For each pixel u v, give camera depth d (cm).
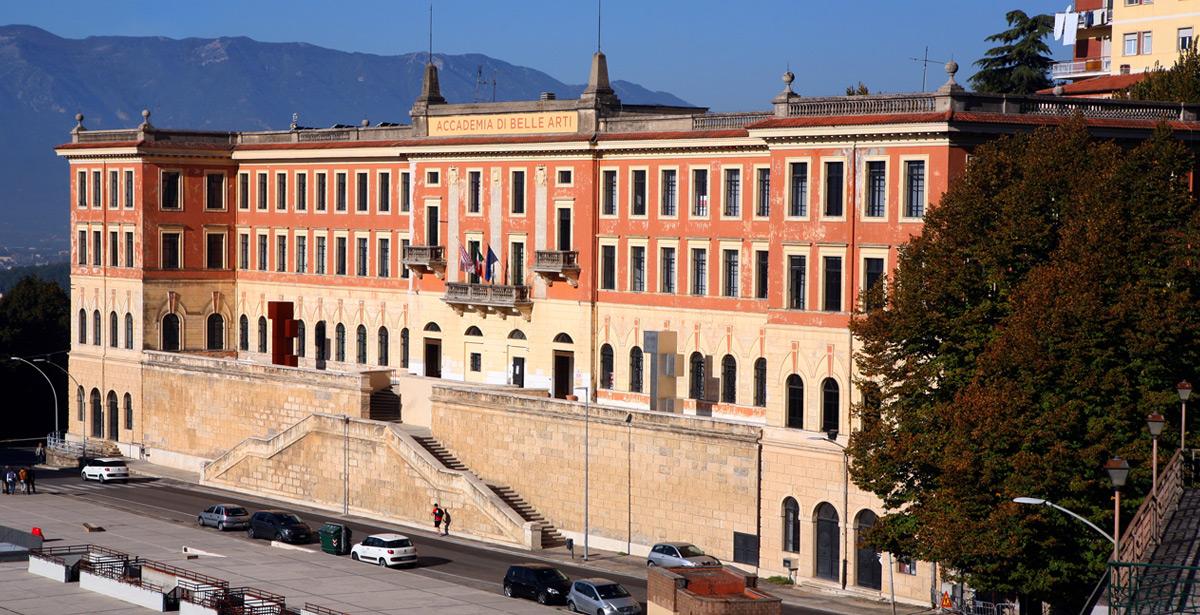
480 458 10169
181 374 12694
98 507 11081
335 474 10838
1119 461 5259
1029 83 13525
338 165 12569
